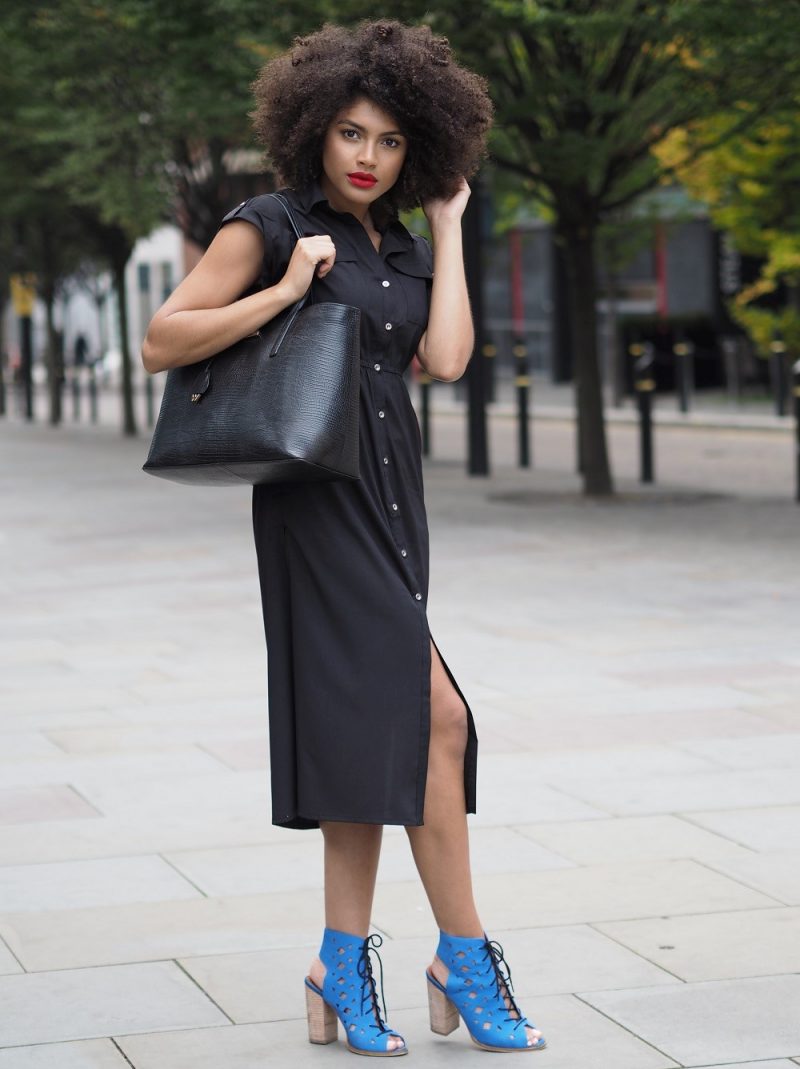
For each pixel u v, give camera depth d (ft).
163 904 16.42
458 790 12.71
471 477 63.41
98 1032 13.28
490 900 16.31
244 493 59.72
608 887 16.66
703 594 35.12
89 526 50.19
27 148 84.64
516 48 51.16
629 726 23.59
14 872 17.52
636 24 43.65
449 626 31.81
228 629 32.48
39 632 32.58
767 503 52.11
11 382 161.17
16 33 57.11
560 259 131.13
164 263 185.06
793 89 46.42
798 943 15.01
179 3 46.09
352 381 12.03
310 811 12.46
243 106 48.01
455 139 12.66
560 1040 12.95
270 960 14.85
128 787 20.94
